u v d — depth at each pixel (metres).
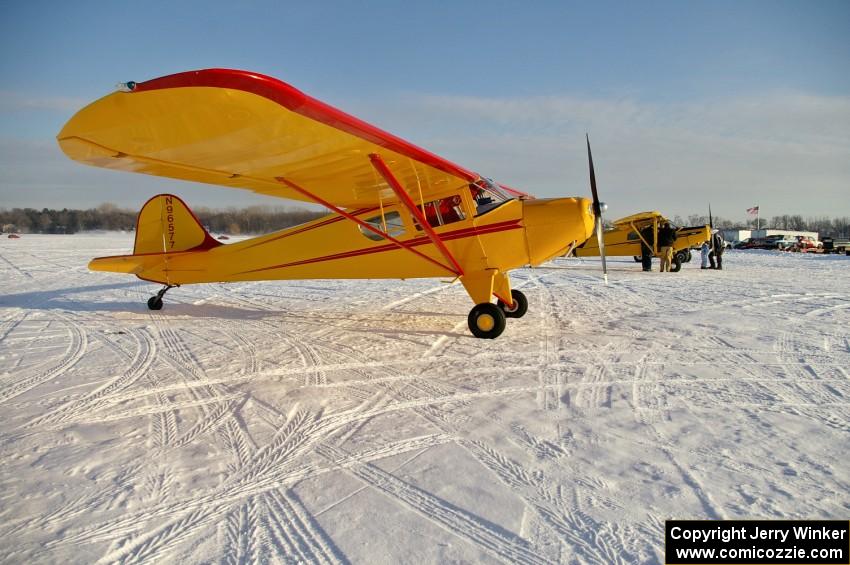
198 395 3.74
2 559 1.83
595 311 7.22
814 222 100.25
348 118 3.72
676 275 13.17
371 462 2.57
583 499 2.16
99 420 3.23
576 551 1.81
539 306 7.78
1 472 2.50
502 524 1.99
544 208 5.82
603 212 6.64
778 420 3.00
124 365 4.62
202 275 7.73
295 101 3.26
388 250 6.41
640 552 1.80
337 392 3.78
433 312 7.57
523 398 3.53
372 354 4.96
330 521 2.04
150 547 1.89
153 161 4.06
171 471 2.51
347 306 8.26
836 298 8.19
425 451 2.68
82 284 11.86
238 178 4.94
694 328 5.77
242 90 3.04
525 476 2.37
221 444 2.84
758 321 6.13
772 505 2.08
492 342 5.39
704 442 2.70
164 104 3.10
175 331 6.25
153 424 3.16
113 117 3.21
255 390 3.84
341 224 6.66
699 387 3.66
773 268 15.68
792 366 4.16
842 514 2.02
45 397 3.70
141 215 7.89
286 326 6.54
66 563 1.80
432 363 4.57
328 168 4.84
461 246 6.07
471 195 5.99
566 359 4.57
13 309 8.12
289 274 7.14
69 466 2.56
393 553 1.82
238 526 2.02
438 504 2.14
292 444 2.82
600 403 3.38
